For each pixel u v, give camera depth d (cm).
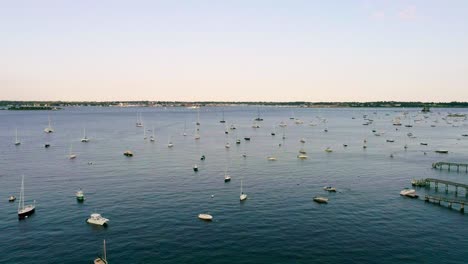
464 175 14638
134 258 7344
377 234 8494
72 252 7569
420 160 18062
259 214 9738
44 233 8481
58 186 12481
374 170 15475
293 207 10325
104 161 17262
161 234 8438
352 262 7225
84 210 9994
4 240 8106
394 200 11031
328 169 15625
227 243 8000
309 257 7412
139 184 12756
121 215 9606
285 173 14762
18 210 9875
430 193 11919
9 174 14362
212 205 10450
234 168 15762
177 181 13238
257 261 7256
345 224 9075
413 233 8550
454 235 8438
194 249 7725
